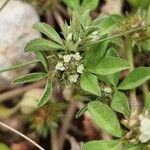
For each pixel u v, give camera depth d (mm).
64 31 179
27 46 173
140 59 234
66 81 181
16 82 176
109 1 250
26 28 237
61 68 177
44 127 225
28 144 228
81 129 234
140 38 204
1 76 228
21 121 230
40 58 177
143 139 169
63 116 229
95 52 178
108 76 186
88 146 172
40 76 179
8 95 232
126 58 217
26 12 239
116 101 183
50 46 175
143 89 218
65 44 178
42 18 249
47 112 224
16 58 233
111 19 188
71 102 229
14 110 230
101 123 172
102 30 186
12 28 235
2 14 236
